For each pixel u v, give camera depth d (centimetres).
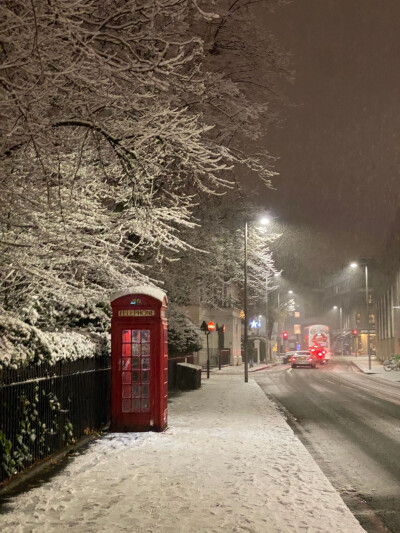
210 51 1991
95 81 864
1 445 871
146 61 859
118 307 1446
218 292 2834
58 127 966
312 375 4700
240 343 7075
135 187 1014
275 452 1173
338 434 1548
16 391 940
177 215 1290
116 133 969
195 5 864
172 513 743
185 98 1386
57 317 1459
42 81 844
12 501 796
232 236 2717
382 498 912
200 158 1049
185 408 2022
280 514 744
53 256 1115
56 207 1012
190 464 1045
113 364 1437
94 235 1166
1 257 999
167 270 2345
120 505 779
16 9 845
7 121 848
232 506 776
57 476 952
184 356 3534
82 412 1304
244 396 2520
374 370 5700
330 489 877
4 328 931
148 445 1240
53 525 694
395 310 7362
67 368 1199
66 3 799
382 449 1330
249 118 2002
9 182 911
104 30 895
